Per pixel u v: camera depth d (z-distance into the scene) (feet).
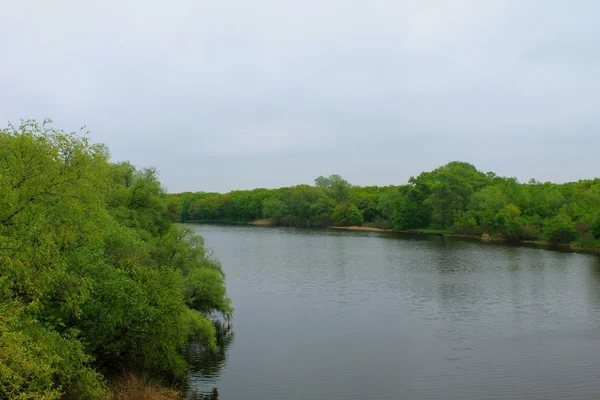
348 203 514.27
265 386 87.92
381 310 143.95
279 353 105.60
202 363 99.60
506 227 351.67
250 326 126.93
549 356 103.71
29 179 57.52
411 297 161.38
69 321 70.79
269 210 558.15
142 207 153.58
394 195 483.10
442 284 183.42
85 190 66.13
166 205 165.07
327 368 97.14
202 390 86.22
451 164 563.07
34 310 57.57
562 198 376.68
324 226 521.24
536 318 134.41
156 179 165.78
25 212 55.88
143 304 74.95
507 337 117.19
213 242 348.38
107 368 85.97
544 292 167.84
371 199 531.91
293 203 544.62
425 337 117.39
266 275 204.33
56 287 65.72
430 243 337.52
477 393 85.66
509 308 145.79
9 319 46.85
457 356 104.12
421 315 138.10
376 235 408.87
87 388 62.80
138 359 87.51
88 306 69.82
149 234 136.98
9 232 54.65
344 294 166.50
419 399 83.15
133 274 81.35
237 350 107.65
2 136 60.34
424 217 448.65
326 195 538.47
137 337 79.25
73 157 64.39
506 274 204.85
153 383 84.58
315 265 232.53
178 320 81.66
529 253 274.16
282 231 456.45
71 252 67.41
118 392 76.64
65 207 60.54
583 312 140.77
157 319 76.79
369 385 88.84
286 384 88.94
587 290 170.81
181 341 83.05
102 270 74.49
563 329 123.85
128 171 163.84
